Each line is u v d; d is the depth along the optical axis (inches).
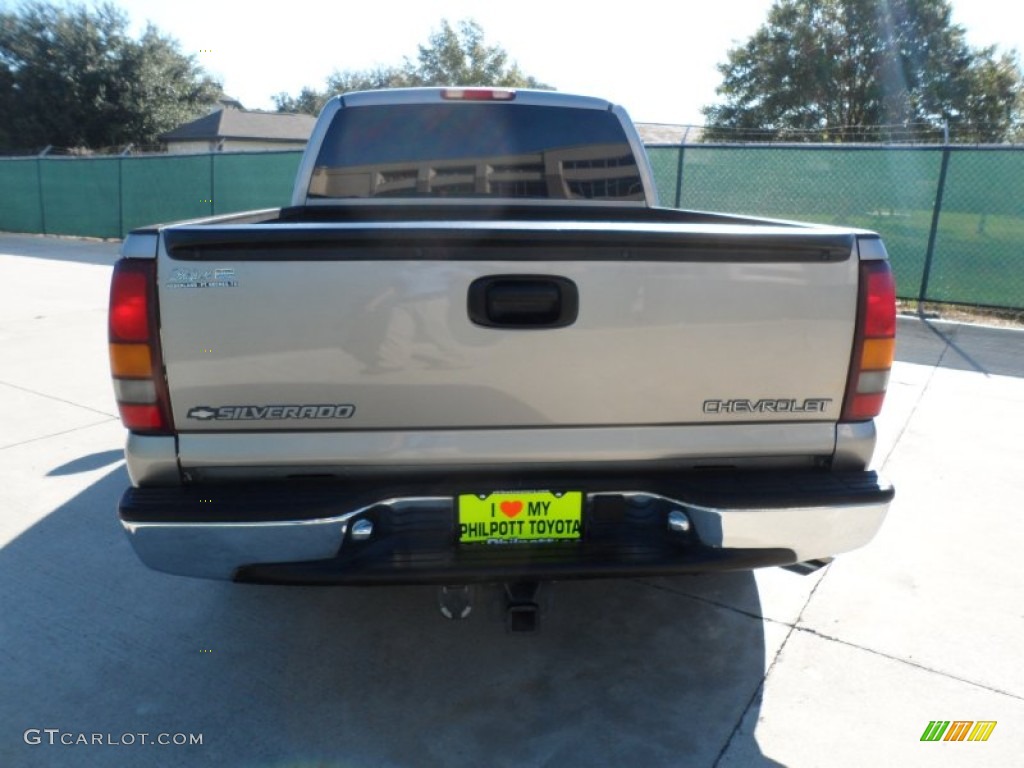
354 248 80.7
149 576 128.8
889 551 135.7
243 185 614.2
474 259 81.6
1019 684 101.4
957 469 171.3
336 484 86.0
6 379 242.8
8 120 1515.7
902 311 377.4
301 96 2674.7
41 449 184.2
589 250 82.3
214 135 1579.7
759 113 1525.6
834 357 87.5
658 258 83.1
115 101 1562.5
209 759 88.6
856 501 86.4
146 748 90.3
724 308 84.7
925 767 87.3
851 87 1486.2
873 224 384.2
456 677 103.3
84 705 97.7
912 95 1469.0
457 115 158.1
